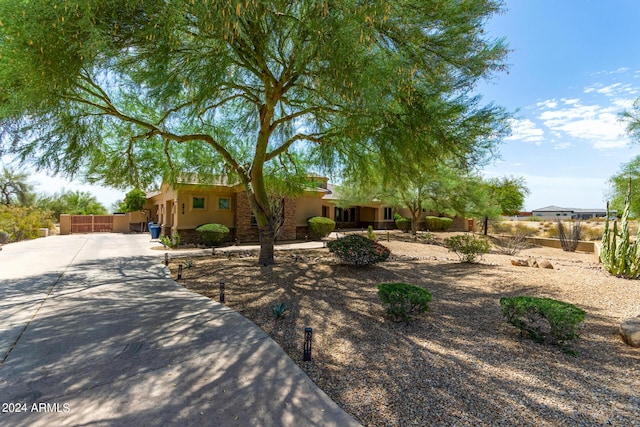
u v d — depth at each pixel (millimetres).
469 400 2723
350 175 9844
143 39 4504
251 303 5645
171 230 16516
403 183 8781
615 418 2471
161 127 7988
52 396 2641
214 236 14141
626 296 5957
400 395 2795
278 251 12781
